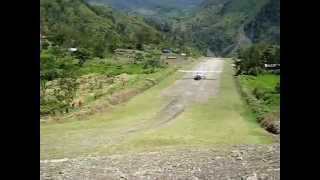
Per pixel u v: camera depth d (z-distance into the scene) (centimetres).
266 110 3678
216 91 5400
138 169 1498
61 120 3266
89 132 2911
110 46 10481
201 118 3606
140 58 10081
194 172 1426
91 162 1633
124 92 4753
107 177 1408
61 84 4528
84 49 8606
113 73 6644
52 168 1542
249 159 1542
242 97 4838
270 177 1301
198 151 1762
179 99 4712
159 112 3900
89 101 3978
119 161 1631
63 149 2347
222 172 1402
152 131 3005
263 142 2556
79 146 2447
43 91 3881
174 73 7788
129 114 3744
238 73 7619
